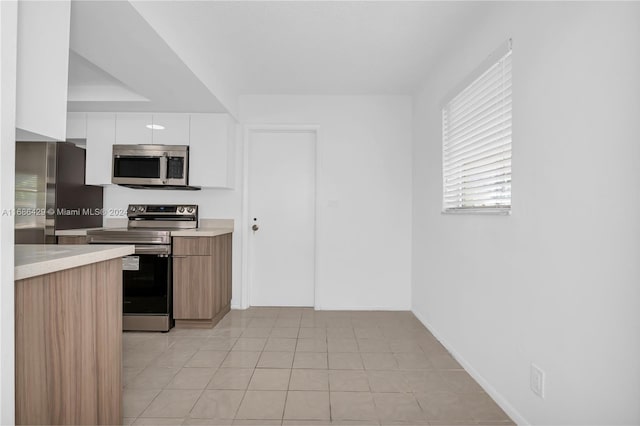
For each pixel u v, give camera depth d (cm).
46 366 126
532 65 184
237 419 198
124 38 214
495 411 207
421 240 381
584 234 146
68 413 137
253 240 435
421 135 383
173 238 348
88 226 396
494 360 221
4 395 104
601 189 137
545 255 171
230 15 247
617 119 130
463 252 270
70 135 381
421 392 229
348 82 380
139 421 195
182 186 391
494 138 230
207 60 298
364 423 195
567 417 156
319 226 421
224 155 382
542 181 175
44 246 171
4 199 104
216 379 244
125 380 242
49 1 128
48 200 350
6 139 104
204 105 352
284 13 246
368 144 422
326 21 257
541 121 176
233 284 425
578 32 150
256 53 310
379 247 423
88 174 381
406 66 336
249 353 290
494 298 222
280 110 421
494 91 229
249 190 428
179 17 239
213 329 351
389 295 423
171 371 256
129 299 343
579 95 149
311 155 435
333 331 346
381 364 271
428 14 245
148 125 380
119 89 343
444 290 311
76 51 232
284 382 240
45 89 127
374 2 233
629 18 126
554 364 164
